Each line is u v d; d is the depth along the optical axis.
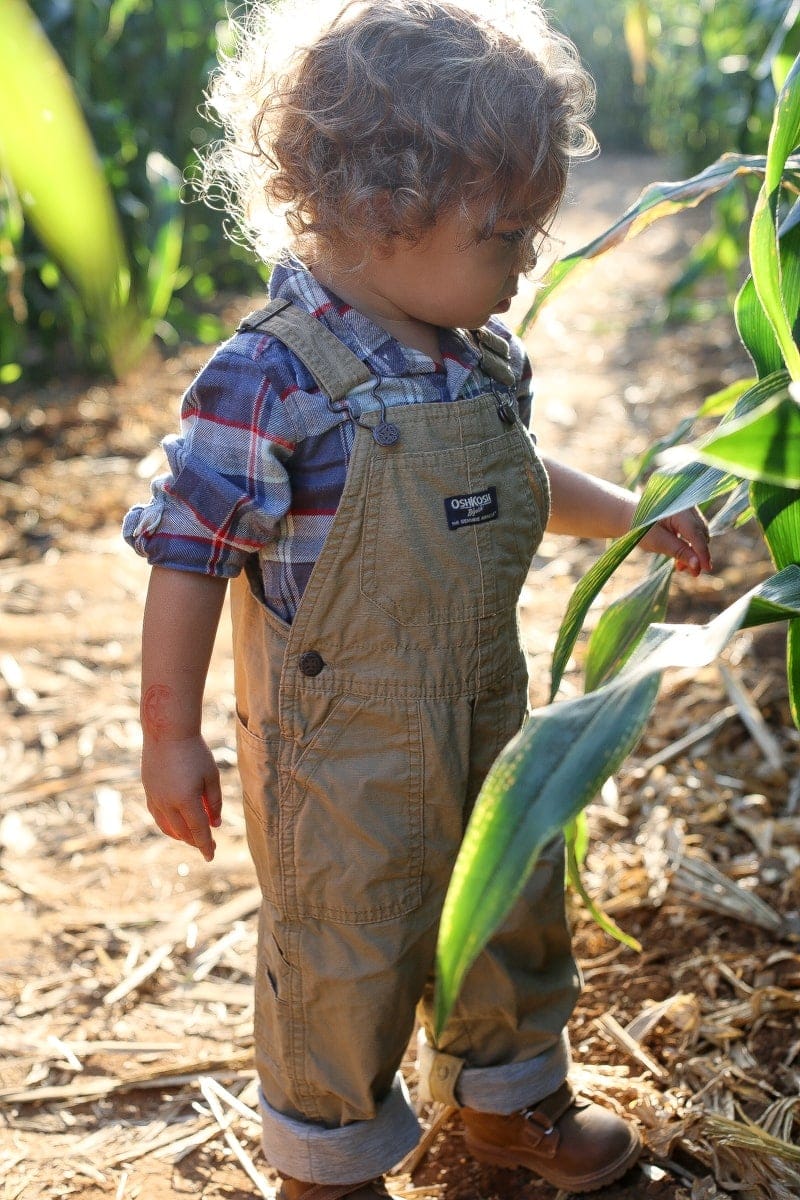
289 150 0.94
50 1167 1.23
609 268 5.49
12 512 2.86
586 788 0.70
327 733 0.96
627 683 0.75
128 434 3.35
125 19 4.09
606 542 2.61
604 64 10.52
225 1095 1.30
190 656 0.95
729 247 3.17
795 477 0.65
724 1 4.68
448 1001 0.69
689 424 1.32
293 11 0.98
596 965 1.43
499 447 0.96
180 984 1.49
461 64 0.89
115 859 1.72
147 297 3.85
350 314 0.95
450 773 0.97
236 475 0.93
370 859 0.97
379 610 0.94
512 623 1.01
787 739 1.84
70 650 2.29
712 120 5.07
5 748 2.00
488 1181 1.18
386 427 0.92
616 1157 1.13
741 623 0.76
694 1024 1.32
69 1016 1.44
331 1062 1.03
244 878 1.67
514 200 0.91
